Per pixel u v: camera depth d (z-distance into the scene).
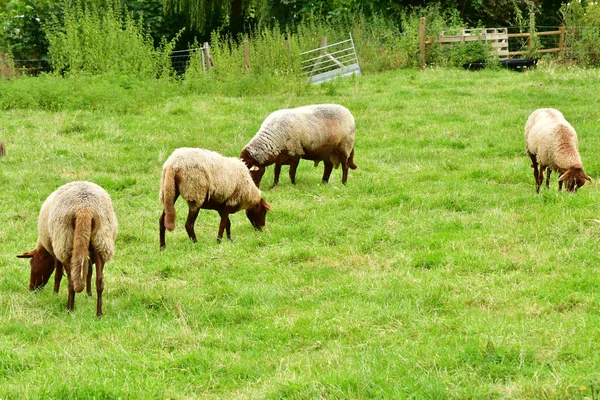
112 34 22.47
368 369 5.73
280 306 7.66
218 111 17.86
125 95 18.55
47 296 8.02
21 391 5.59
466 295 7.54
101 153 14.16
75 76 20.05
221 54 24.20
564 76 21.70
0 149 13.83
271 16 30.97
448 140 15.02
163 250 9.59
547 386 5.18
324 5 30.31
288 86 20.98
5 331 7.09
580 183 10.66
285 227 10.28
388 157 14.04
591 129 15.20
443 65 25.53
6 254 9.43
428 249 9.09
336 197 11.73
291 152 11.86
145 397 5.59
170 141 15.02
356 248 9.35
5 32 25.95
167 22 30.39
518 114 16.94
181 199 11.71
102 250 7.30
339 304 7.48
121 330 6.99
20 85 18.92
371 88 21.33
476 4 29.72
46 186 12.20
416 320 6.95
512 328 6.48
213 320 7.34
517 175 12.27
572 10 27.58
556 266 8.26
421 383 5.44
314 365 6.02
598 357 5.70
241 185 9.83
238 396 5.58
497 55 25.39
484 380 5.57
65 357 6.34
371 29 27.44
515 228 9.67
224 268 8.95
